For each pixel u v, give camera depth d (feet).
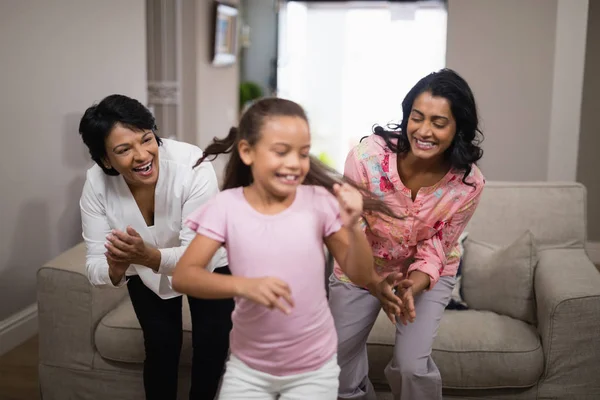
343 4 27.32
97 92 13.01
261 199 5.00
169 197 6.67
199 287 4.65
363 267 5.03
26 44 10.87
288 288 4.44
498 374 7.70
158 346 6.97
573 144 12.92
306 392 5.11
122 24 13.84
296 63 28.12
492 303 8.80
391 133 6.48
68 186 12.32
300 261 4.91
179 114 19.44
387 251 6.86
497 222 9.46
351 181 5.51
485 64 13.02
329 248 5.26
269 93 27.81
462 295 9.02
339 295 7.10
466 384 7.78
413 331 6.60
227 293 4.53
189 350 8.01
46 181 11.63
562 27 12.60
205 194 6.68
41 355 8.51
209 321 6.93
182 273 4.79
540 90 12.89
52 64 11.55
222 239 4.97
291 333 5.00
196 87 19.71
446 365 7.73
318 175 5.29
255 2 27.68
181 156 6.73
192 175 6.66
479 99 13.15
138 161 6.14
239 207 4.98
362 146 6.64
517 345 7.80
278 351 5.06
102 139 6.10
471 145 6.15
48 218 11.74
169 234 6.91
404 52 27.04
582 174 16.33
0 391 9.32
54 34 11.55
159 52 19.07
